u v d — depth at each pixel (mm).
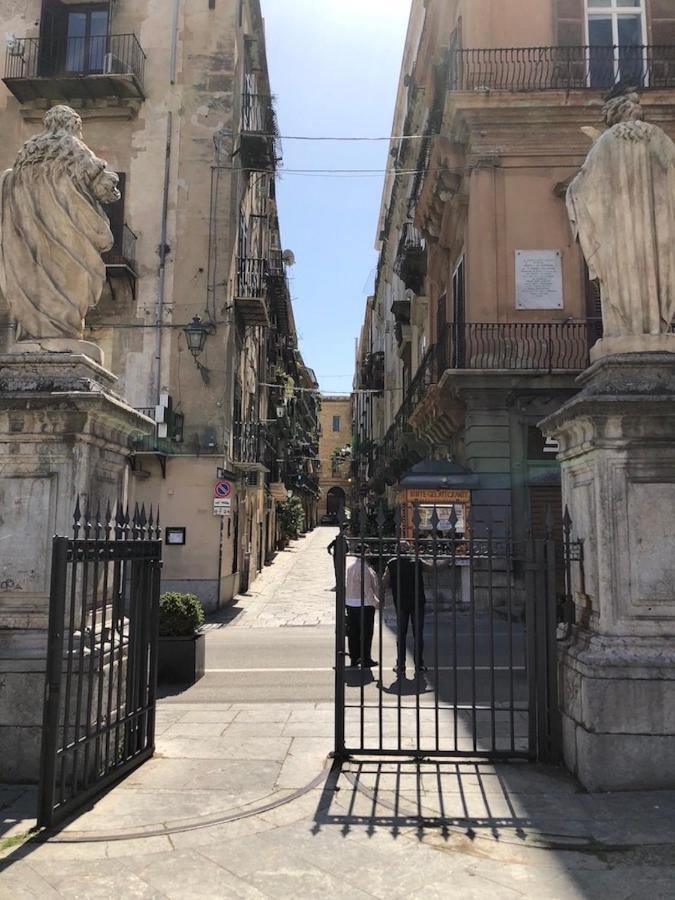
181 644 7988
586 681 4309
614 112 5109
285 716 6199
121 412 4879
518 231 15508
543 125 15602
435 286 20281
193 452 15625
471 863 3342
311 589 20234
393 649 9867
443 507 14391
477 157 15664
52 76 16594
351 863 3338
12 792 4188
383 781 4406
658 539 4430
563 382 14672
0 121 16703
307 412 48688
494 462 14773
